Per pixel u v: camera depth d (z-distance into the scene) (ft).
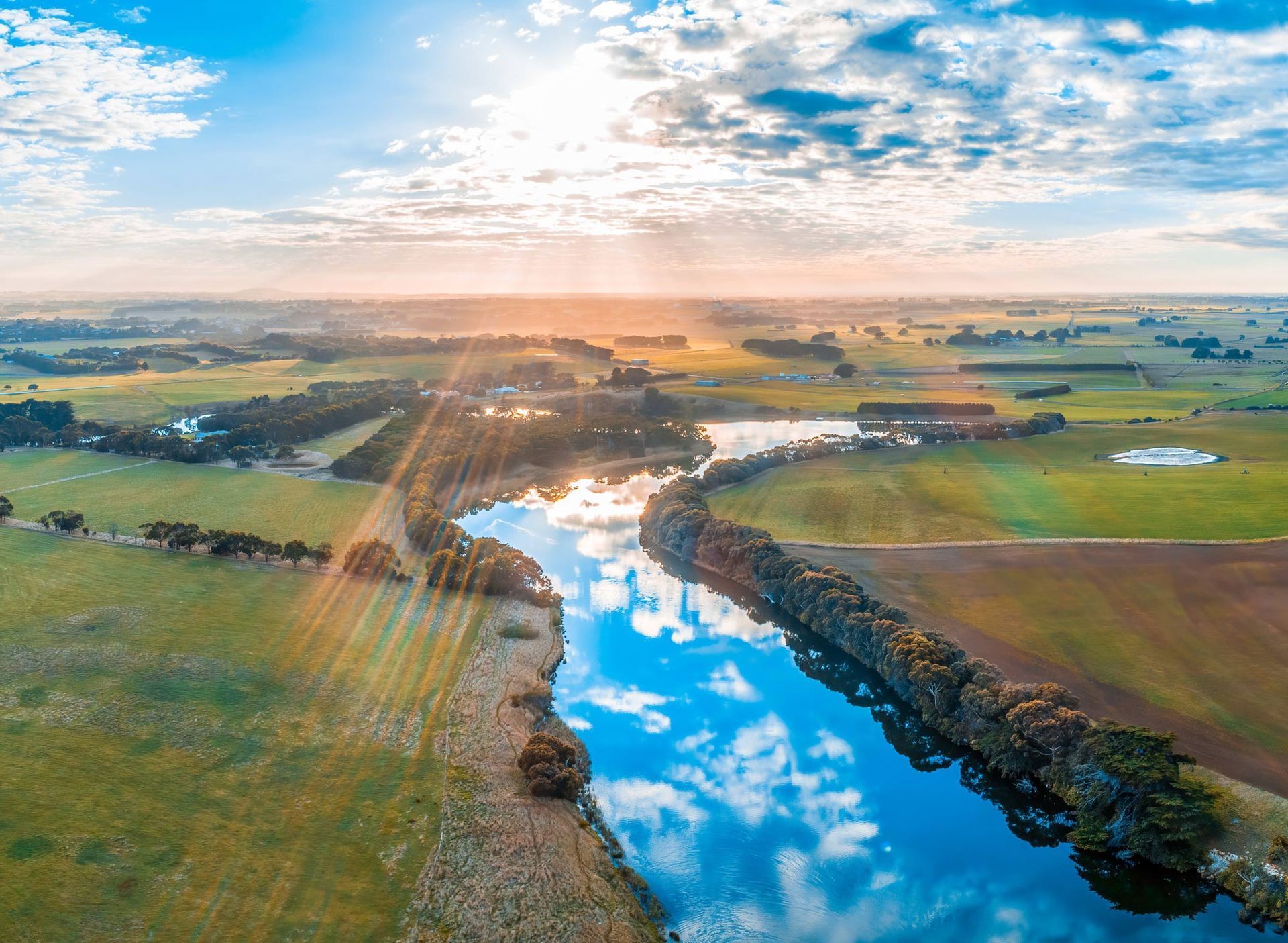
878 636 351.87
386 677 327.67
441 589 420.36
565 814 254.68
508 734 292.81
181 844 227.20
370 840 234.17
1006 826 264.52
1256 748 269.23
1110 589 394.11
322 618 376.89
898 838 257.75
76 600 380.78
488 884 219.61
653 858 244.83
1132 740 250.78
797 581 412.57
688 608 428.97
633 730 314.55
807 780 286.25
